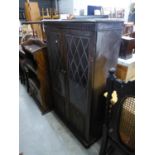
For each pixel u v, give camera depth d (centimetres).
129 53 155
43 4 625
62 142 166
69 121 181
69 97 159
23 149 158
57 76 169
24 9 542
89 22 97
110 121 107
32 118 205
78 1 481
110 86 95
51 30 144
